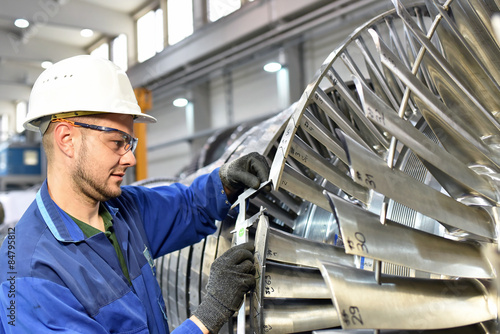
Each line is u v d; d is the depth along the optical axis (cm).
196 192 156
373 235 92
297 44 812
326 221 150
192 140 1067
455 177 107
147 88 1025
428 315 95
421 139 103
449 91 121
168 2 998
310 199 126
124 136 134
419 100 113
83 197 137
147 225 156
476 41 123
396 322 91
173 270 202
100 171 133
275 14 755
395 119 100
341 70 195
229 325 140
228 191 150
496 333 102
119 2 1015
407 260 94
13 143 1447
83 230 138
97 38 1124
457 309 99
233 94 1012
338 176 125
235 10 847
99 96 132
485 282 103
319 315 112
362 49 134
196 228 159
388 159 100
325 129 129
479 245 105
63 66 137
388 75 142
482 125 121
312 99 125
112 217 145
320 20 684
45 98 133
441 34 123
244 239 121
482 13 118
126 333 127
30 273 119
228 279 113
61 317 115
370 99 96
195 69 923
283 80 809
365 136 143
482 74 123
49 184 141
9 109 1727
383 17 136
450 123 111
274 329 108
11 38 1059
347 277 91
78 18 959
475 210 107
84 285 123
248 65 965
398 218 125
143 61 1033
